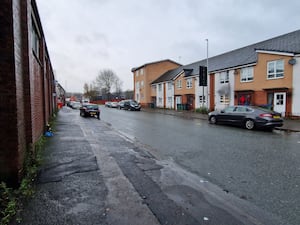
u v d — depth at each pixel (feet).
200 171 16.24
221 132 35.88
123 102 124.36
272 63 59.41
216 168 16.96
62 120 51.62
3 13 11.21
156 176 14.57
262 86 62.23
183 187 12.85
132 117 67.77
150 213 9.73
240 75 70.08
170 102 114.83
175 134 33.88
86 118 60.64
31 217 9.09
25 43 15.61
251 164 17.97
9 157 11.71
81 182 13.01
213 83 81.71
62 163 16.53
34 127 19.12
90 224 8.71
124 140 27.04
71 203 10.39
